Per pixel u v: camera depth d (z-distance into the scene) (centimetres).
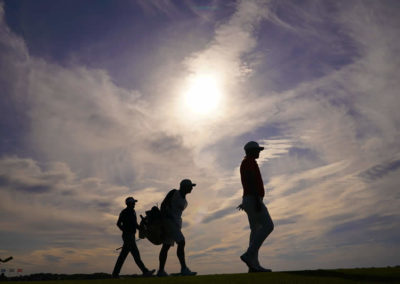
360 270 470
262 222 666
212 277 474
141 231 887
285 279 400
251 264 651
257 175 680
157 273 846
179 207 849
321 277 409
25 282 502
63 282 494
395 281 366
